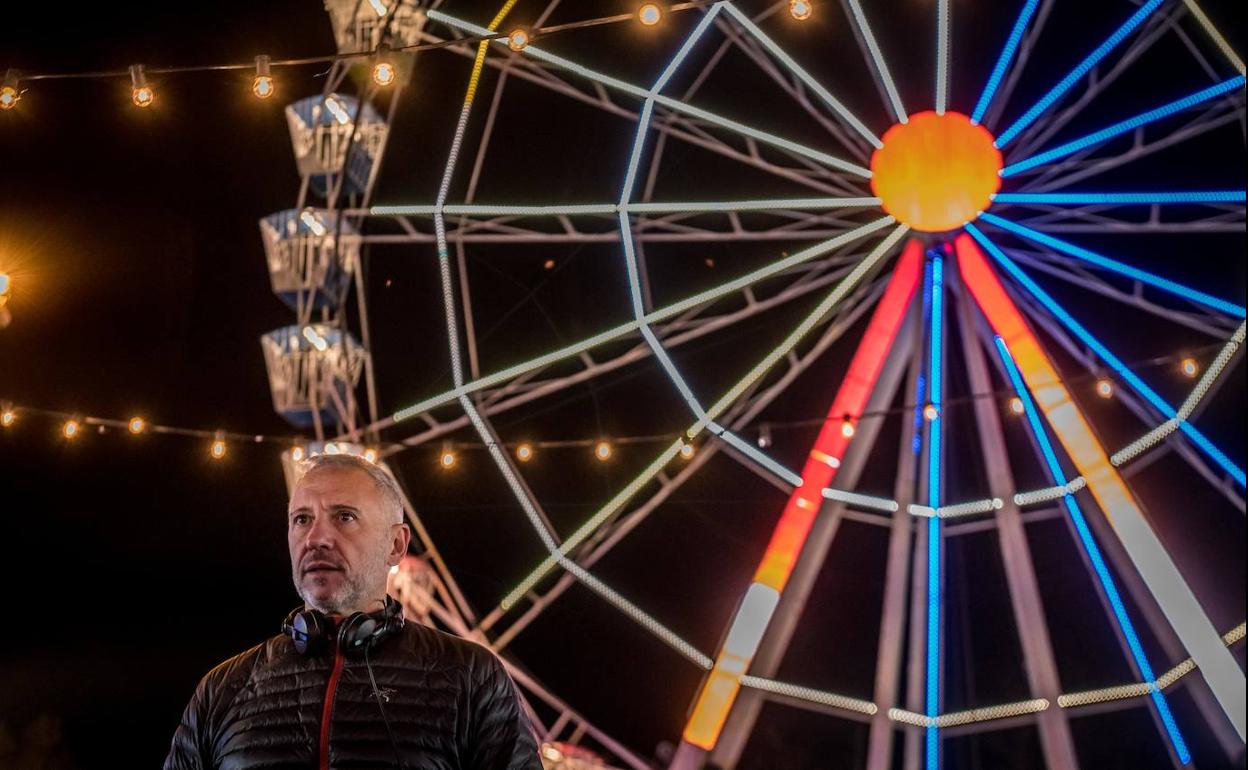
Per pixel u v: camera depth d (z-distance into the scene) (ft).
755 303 30.81
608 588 28.04
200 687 9.57
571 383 30.27
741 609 27.53
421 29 31.63
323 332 29.66
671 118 32.53
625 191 30.45
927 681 28.12
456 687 9.29
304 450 28.02
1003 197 30.25
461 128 31.22
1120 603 28.22
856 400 28.60
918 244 29.96
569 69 31.63
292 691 9.16
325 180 31.30
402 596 28.60
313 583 9.41
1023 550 28.53
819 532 28.27
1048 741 27.76
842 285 29.60
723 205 30.60
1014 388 29.14
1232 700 27.02
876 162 30.48
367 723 8.98
